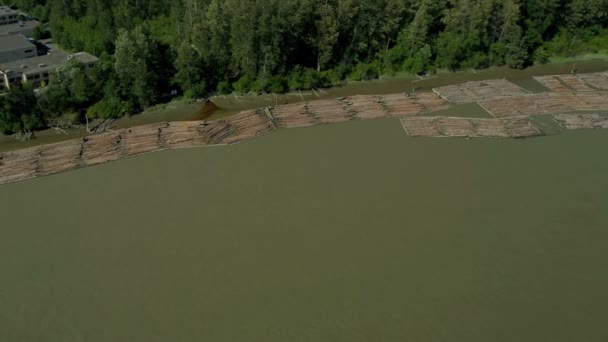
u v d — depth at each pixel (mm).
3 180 70812
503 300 54031
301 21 99500
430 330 50625
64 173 72938
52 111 85875
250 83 98938
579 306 53375
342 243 61125
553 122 88312
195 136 81750
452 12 109312
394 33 108938
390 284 55812
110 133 81688
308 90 101375
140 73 89062
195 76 94625
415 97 95750
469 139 82688
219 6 101062
